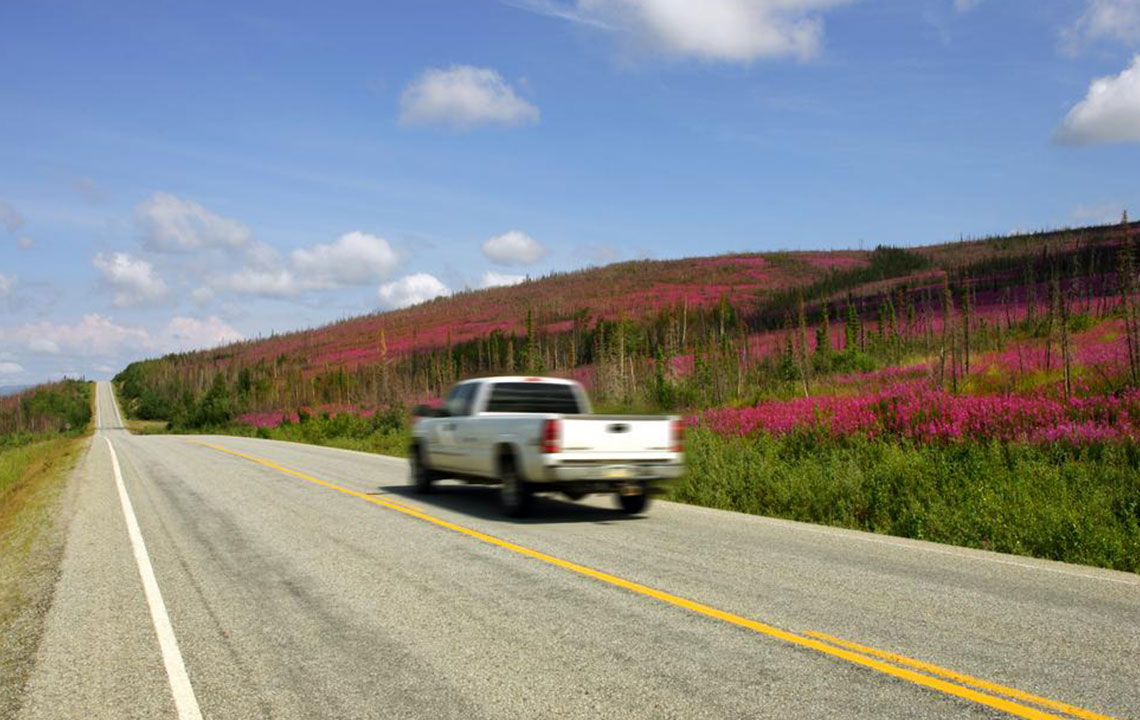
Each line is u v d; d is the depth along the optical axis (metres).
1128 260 21.58
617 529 9.69
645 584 6.70
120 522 10.95
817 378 32.75
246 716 4.01
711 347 44.59
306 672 4.64
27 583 7.34
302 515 11.06
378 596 6.39
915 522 9.77
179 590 6.77
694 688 4.27
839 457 13.68
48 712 4.12
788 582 6.76
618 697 4.16
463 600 6.21
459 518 10.66
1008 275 90.25
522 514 10.61
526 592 6.45
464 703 4.11
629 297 170.38
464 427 11.94
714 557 7.87
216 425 84.69
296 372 129.38
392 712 4.01
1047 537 8.55
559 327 137.00
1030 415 13.89
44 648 5.22
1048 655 4.80
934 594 6.34
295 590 6.66
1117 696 4.13
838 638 5.16
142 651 5.12
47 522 11.30
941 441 13.45
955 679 4.39
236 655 4.98
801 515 11.15
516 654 4.88
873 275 144.25
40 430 123.62
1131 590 6.50
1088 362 22.78
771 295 136.88
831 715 3.89
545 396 12.40
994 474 11.13
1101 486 10.02
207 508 12.09
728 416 19.47
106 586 7.02
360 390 98.38
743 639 5.14
